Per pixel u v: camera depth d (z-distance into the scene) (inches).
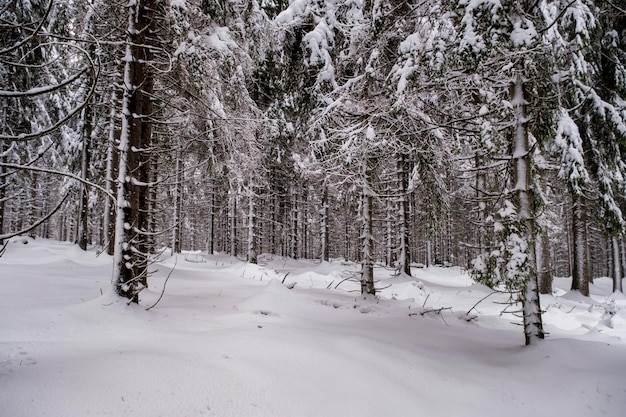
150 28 309.0
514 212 246.8
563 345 227.5
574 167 294.7
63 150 777.6
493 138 273.4
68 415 102.9
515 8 242.4
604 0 308.7
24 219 1091.3
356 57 422.0
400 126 370.9
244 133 411.2
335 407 144.6
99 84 375.6
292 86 495.5
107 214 658.2
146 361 146.7
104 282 361.4
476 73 273.7
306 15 425.1
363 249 442.3
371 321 315.9
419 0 354.3
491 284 251.1
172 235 1043.9
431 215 450.6
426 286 668.7
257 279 631.8
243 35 372.8
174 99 378.6
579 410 167.3
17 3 454.6
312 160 491.8
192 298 336.5
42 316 196.1
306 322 274.7
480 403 173.6
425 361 213.8
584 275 611.5
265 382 147.9
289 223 1385.3
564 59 258.2
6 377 118.5
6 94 87.0
